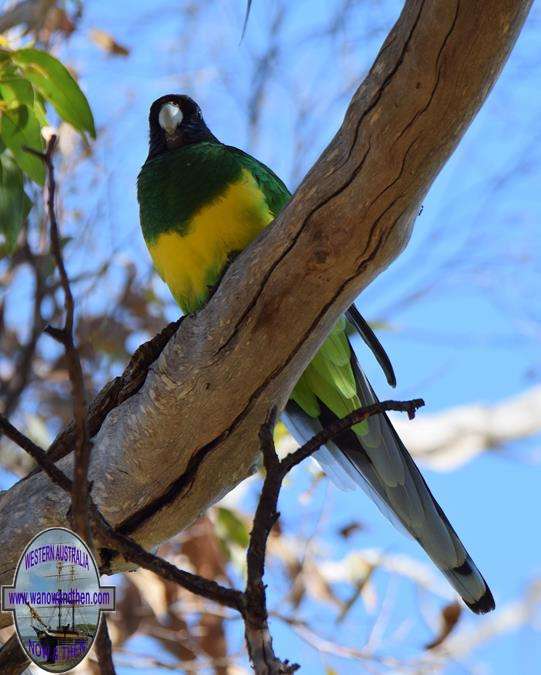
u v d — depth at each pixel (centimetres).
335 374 504
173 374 405
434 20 338
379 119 357
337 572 666
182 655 660
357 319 519
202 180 492
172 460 424
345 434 512
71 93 497
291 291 391
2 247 672
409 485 498
